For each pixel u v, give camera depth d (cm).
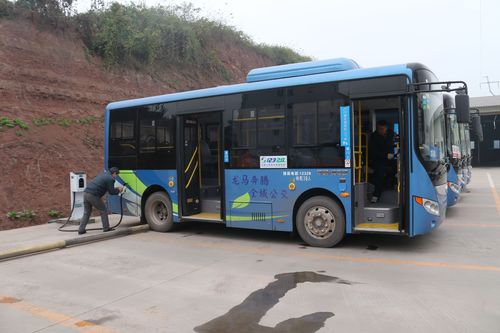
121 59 1867
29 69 1480
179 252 782
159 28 2145
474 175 2698
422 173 689
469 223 978
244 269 645
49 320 468
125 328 438
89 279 623
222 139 870
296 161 778
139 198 1034
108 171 999
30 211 1110
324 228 758
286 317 451
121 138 1059
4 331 442
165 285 579
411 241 798
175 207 962
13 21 1554
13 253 773
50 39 1627
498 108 3375
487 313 446
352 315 450
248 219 835
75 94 1570
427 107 709
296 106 779
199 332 421
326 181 748
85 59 1714
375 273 600
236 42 3017
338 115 738
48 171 1262
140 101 1024
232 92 859
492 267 615
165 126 974
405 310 459
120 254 782
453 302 479
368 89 713
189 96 925
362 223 747
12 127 1297
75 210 1112
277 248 785
